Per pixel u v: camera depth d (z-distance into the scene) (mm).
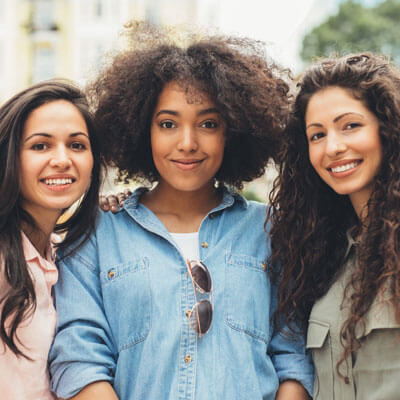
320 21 20078
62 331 1617
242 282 1689
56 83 1659
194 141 1690
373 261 1562
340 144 1570
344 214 1803
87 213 1753
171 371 1572
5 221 1586
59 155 1566
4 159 1569
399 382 1471
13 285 1529
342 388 1594
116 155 1923
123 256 1689
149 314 1609
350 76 1600
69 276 1688
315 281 1751
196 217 1840
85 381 1548
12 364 1548
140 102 1777
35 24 20672
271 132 1827
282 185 1849
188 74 1673
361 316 1534
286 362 1729
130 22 1944
